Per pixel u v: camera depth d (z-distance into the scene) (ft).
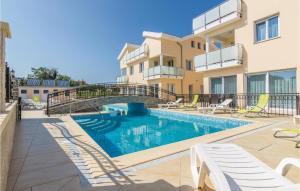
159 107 54.75
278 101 34.88
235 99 42.19
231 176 7.26
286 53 33.35
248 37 39.65
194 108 49.06
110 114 45.09
